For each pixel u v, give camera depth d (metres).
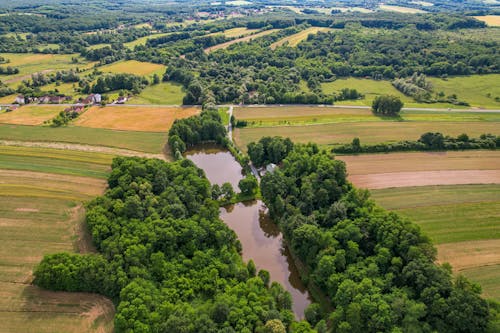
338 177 101.31
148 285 71.44
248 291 71.50
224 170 131.00
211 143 148.62
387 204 103.06
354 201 92.19
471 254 84.12
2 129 152.12
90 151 135.75
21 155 131.00
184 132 141.62
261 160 127.88
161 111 175.62
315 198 97.12
